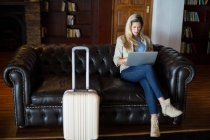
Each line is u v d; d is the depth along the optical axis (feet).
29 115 8.98
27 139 8.70
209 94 13.20
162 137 9.00
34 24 18.37
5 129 9.34
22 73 8.63
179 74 9.12
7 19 20.02
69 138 7.83
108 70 10.76
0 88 13.41
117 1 18.25
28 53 9.78
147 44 10.16
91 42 19.93
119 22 18.65
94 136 7.86
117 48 10.13
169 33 17.56
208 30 18.95
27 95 8.79
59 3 19.52
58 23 19.67
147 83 9.08
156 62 10.53
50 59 10.57
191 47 18.83
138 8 18.44
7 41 20.35
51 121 9.09
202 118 10.53
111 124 9.35
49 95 8.83
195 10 18.67
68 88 9.04
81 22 20.16
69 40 19.85
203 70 17.54
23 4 18.62
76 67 10.53
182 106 9.42
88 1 19.92
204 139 8.98
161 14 17.60
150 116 9.30
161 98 8.81
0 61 17.84
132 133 9.25
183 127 9.74
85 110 7.64
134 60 9.18
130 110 9.20
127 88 9.22
